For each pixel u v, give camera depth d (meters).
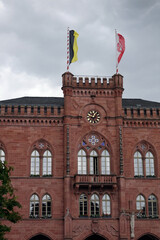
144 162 66.00
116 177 63.53
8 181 51.31
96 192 63.06
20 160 63.97
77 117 65.81
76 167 64.06
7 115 65.25
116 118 66.19
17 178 63.06
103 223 61.88
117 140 65.44
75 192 62.41
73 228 61.16
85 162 65.00
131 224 61.09
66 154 63.59
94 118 66.50
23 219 61.31
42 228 61.41
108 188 63.22
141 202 64.25
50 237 61.22
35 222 61.50
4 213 49.81
